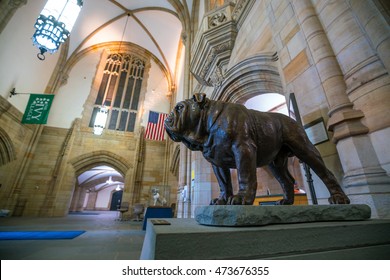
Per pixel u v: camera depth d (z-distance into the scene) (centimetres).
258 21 476
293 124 172
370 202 168
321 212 123
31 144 1236
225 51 608
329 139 234
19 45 1087
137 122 1576
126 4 1584
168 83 1773
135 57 1828
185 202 759
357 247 105
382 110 182
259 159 157
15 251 325
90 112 1511
